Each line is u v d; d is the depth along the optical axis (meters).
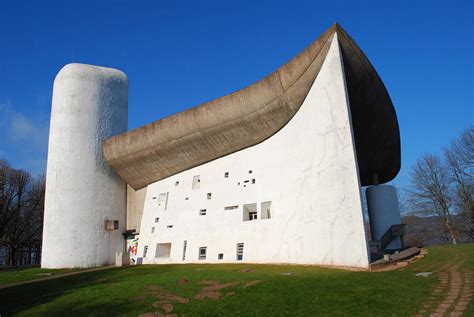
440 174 37.12
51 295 13.08
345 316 8.60
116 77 29.50
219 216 21.89
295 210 18.22
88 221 26.70
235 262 20.11
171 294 11.43
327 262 15.88
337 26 16.47
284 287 11.14
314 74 17.73
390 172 30.30
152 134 24.58
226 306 9.83
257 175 20.94
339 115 16.11
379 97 20.11
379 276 11.96
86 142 27.48
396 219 23.84
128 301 11.03
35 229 45.34
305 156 18.06
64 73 28.30
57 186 26.66
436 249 20.67
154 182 27.06
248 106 20.23
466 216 34.97
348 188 15.33
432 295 9.70
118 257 22.67
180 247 23.25
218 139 22.30
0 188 42.28
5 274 22.42
